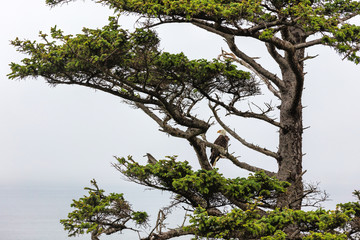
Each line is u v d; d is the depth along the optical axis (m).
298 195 29.09
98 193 25.69
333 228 22.09
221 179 23.75
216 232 20.23
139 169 23.89
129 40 22.33
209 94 25.78
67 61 22.58
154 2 22.03
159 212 25.42
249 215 20.39
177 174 24.12
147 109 29.25
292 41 32.56
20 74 22.41
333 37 22.80
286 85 33.59
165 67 23.36
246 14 21.95
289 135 33.16
